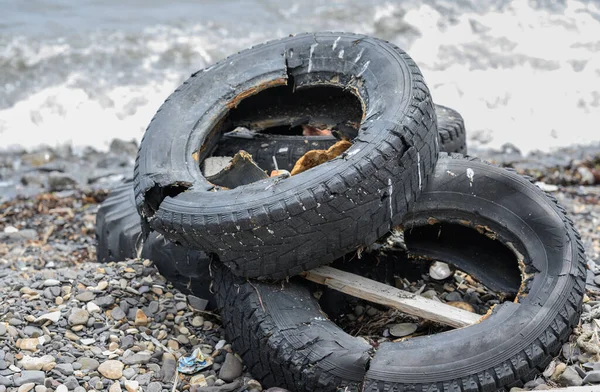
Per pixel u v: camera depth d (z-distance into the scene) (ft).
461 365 11.57
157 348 13.66
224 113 16.24
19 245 21.06
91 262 18.95
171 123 15.80
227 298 13.41
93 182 25.64
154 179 14.55
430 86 32.78
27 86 32.68
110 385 12.55
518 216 13.85
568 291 12.77
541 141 28.37
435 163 14.37
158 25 39.24
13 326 13.55
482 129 29.32
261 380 12.87
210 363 13.34
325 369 11.84
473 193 14.23
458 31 38.52
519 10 40.98
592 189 24.18
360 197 12.61
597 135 28.71
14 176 26.18
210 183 14.26
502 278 14.32
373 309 14.64
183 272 15.21
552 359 12.41
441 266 15.74
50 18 39.60
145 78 33.65
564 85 32.40
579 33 37.58
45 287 14.90
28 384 12.09
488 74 33.58
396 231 14.24
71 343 13.42
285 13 41.39
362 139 13.28
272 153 16.89
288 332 12.37
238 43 37.37
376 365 11.63
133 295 14.92
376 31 39.22
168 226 13.28
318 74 16.24
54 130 29.27
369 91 14.94
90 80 33.19
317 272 13.78
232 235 12.55
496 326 12.19
